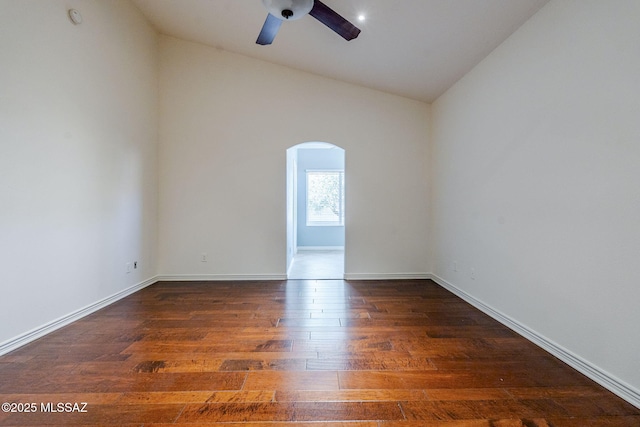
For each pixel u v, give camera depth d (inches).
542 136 82.4
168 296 131.0
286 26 121.5
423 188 163.2
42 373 69.4
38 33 86.7
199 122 157.6
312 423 54.0
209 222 158.9
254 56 156.3
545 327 81.7
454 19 95.8
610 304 63.7
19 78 81.4
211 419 54.8
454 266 135.9
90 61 107.5
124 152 128.3
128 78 130.3
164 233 157.6
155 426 53.0
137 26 136.2
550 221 79.7
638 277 58.4
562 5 75.7
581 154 70.4
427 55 118.9
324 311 112.6
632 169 59.2
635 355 59.0
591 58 67.7
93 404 58.6
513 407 58.2
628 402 59.4
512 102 95.0
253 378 67.9
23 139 82.8
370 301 125.0
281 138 159.6
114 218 122.3
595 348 67.1
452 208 137.5
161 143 156.6
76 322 100.3
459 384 65.8
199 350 81.2
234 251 159.9
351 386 65.1
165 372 70.2
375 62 133.9
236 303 121.9
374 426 53.3
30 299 85.3
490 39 99.7
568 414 56.2
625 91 60.4
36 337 87.0
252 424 53.7
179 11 132.4
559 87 76.7
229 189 159.2
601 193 65.6
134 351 80.4
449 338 89.0
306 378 68.1
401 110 161.9
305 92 159.9
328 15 88.1
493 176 105.2
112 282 121.5
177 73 156.5
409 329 95.7
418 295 133.6
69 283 99.2
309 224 301.0
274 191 160.2
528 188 87.9
